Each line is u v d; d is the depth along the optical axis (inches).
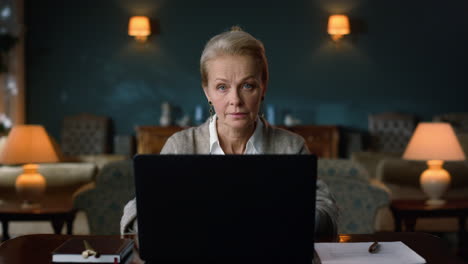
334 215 61.5
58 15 321.1
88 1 321.4
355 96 322.3
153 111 324.8
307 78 322.7
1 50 272.7
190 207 48.1
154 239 48.9
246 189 47.8
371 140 315.3
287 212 48.1
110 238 62.7
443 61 320.5
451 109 321.7
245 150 66.1
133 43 322.7
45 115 324.5
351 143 310.3
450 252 57.6
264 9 321.4
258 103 59.4
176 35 322.3
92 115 317.1
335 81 322.0
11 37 274.4
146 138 294.4
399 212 150.1
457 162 172.2
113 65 323.3
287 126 292.7
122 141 305.4
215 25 322.0
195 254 48.9
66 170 167.3
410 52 320.2
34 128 149.4
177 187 47.9
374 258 52.9
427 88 321.7
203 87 62.2
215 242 48.7
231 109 58.5
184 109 324.2
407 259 52.7
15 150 146.9
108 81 324.2
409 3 318.7
